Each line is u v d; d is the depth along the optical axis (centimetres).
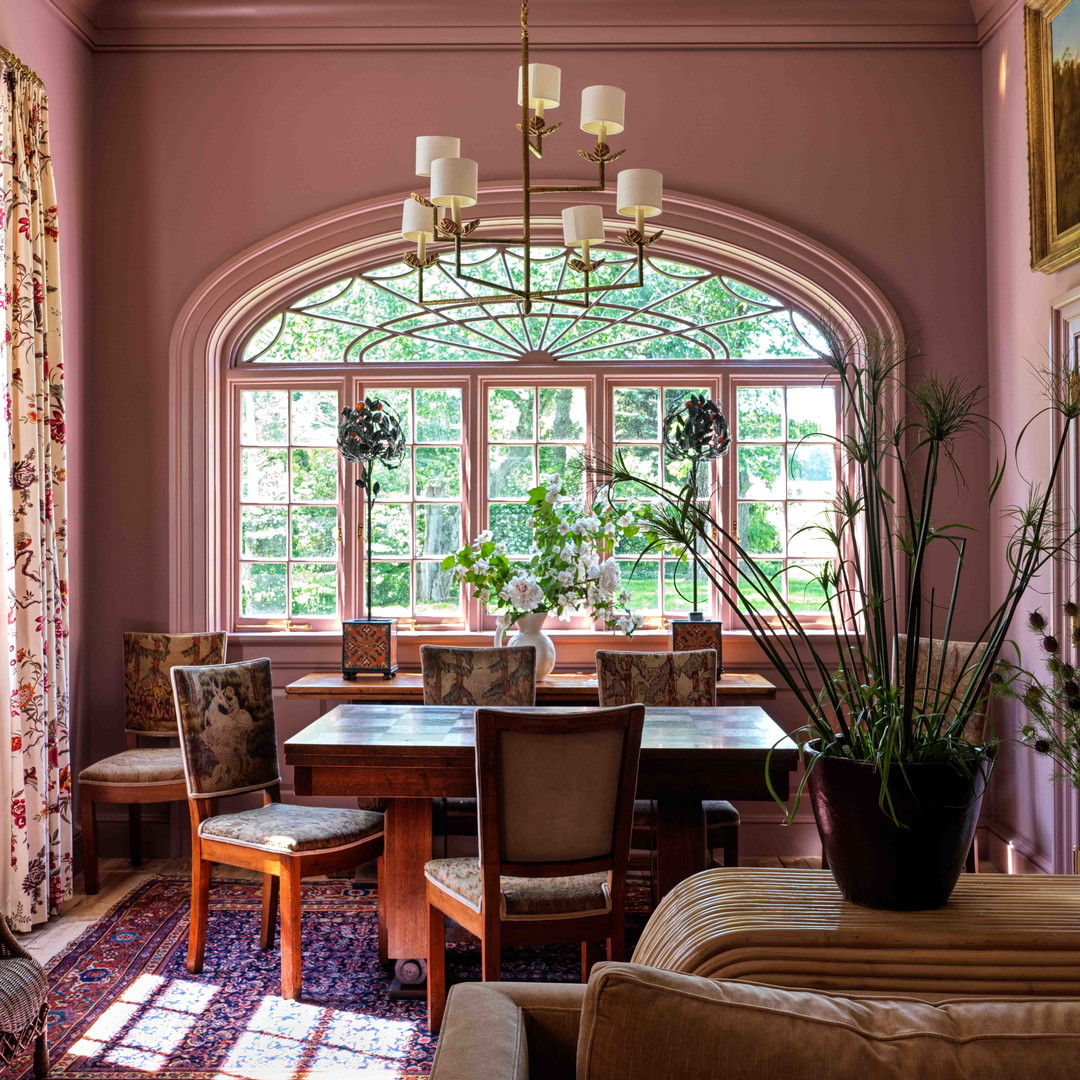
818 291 522
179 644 498
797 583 542
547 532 464
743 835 519
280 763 528
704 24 511
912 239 514
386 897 366
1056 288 429
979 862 500
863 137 516
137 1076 289
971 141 514
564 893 292
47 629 435
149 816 515
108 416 518
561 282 551
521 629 467
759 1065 120
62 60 486
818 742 182
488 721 277
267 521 550
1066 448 414
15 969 264
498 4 507
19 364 417
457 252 307
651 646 533
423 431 551
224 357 546
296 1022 324
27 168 431
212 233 521
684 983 127
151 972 364
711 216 515
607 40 514
